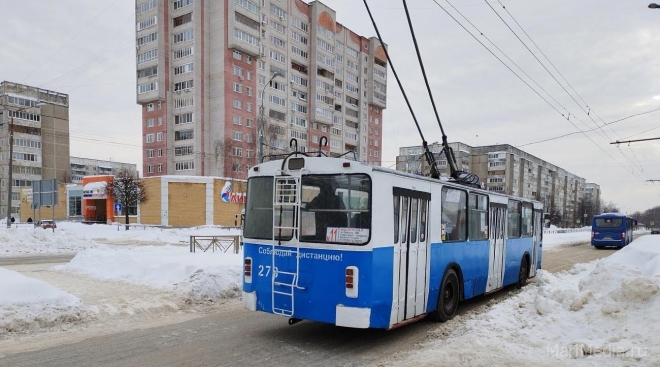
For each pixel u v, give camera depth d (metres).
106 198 49.47
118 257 12.35
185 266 10.69
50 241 21.30
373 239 5.81
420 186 7.06
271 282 6.46
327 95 73.50
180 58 59.47
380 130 87.75
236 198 48.38
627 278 6.28
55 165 78.12
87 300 8.37
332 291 5.91
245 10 60.06
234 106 59.44
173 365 5.30
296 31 69.12
